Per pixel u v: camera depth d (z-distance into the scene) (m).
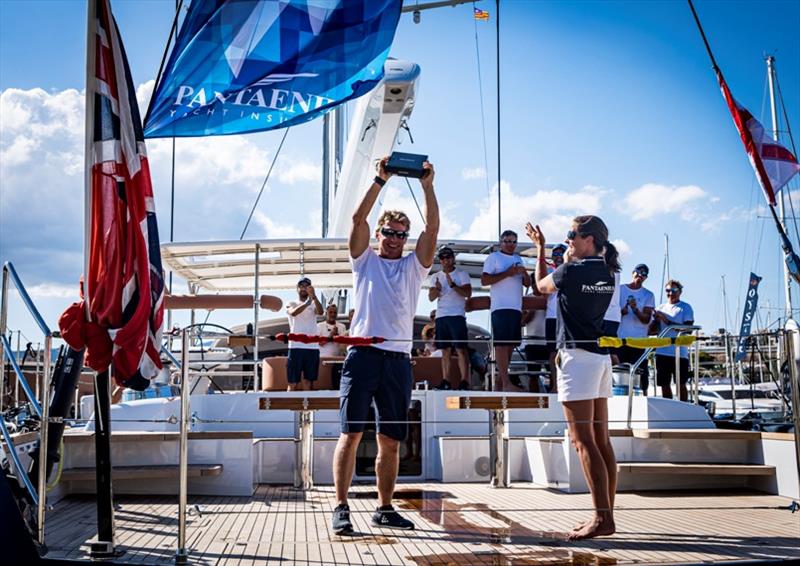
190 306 7.42
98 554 3.56
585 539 4.08
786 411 6.06
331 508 5.09
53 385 4.41
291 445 6.54
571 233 4.44
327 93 4.94
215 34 4.78
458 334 7.56
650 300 8.15
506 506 5.17
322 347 8.38
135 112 3.71
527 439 6.75
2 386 3.94
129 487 5.68
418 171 4.39
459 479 6.57
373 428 6.73
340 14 4.95
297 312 7.39
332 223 9.80
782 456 5.64
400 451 6.87
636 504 5.26
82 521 4.66
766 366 7.06
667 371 7.98
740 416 7.39
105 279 3.50
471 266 9.16
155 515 4.84
